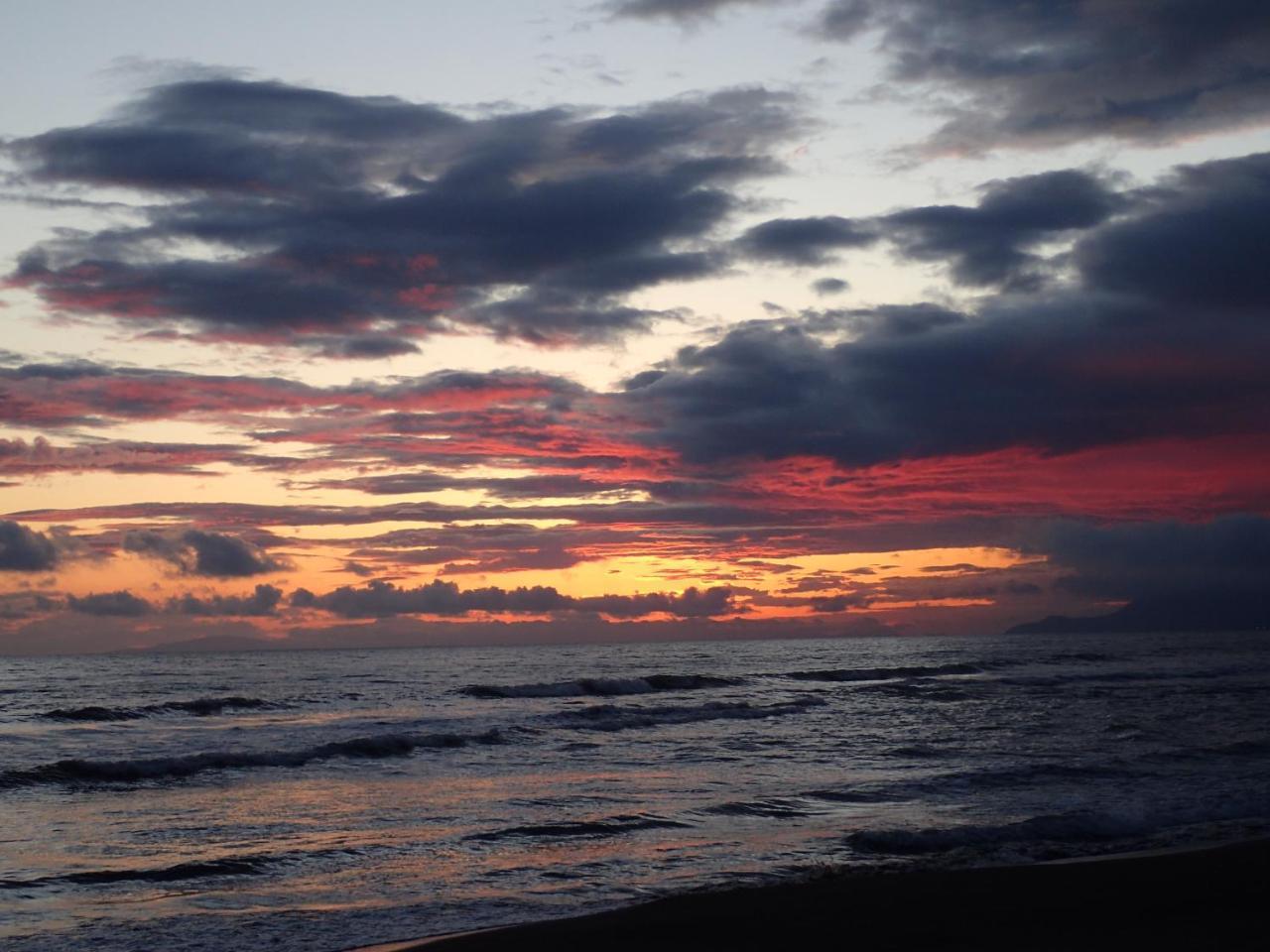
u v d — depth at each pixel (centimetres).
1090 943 1015
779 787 2262
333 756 2794
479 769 2588
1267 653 12088
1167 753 2795
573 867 1517
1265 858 1415
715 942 1064
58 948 1121
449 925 1212
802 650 17488
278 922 1223
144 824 1858
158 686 6350
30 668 10038
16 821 1891
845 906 1188
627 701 5025
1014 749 2945
